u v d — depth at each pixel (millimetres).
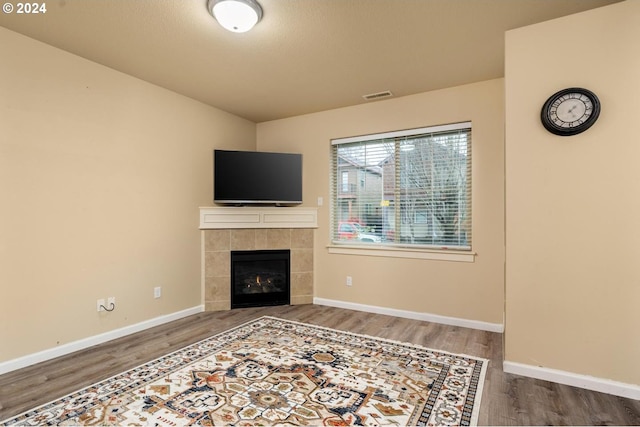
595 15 2152
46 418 1853
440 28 2418
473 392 2129
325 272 4297
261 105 4082
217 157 4043
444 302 3537
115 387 2178
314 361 2564
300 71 3143
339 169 4281
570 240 2229
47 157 2639
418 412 1915
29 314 2531
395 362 2555
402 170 3867
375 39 2574
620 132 2096
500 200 3275
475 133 3398
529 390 2156
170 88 3557
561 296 2256
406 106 3764
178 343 2953
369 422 1823
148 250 3387
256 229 4195
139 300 3295
